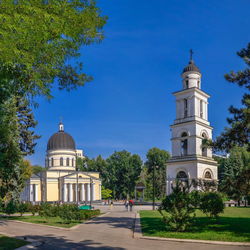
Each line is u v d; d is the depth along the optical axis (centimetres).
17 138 2666
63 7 974
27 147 4344
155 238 1571
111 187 9238
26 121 4391
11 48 866
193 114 4778
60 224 2448
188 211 1786
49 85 1109
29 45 897
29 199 7125
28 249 1335
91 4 1072
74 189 7600
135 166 9194
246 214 2969
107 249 1324
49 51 969
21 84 1093
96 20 1120
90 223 2511
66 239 1642
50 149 7688
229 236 1557
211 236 1565
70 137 7862
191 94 4841
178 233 1698
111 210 4416
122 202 7612
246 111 1803
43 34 906
